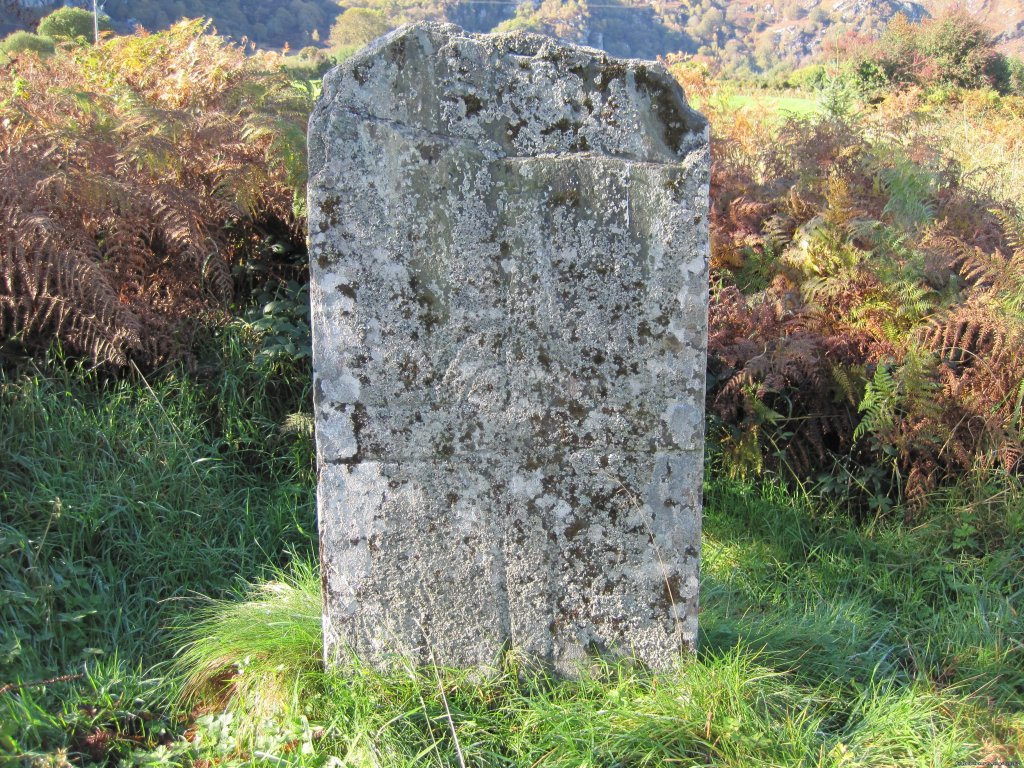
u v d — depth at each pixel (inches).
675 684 96.1
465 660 99.1
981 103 442.3
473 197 88.4
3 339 142.8
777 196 193.0
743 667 97.0
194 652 103.1
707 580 123.6
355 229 88.9
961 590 123.8
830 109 272.4
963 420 143.3
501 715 95.3
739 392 149.1
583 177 88.0
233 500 135.1
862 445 147.9
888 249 160.7
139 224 149.0
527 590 97.3
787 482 148.9
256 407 146.3
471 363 91.8
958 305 152.5
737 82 673.0
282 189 165.8
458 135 87.3
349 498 95.0
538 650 99.1
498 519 95.4
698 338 91.4
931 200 200.2
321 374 92.2
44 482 124.5
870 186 202.8
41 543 112.2
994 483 139.4
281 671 97.7
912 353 139.9
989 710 98.7
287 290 159.5
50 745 88.8
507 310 90.7
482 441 93.7
